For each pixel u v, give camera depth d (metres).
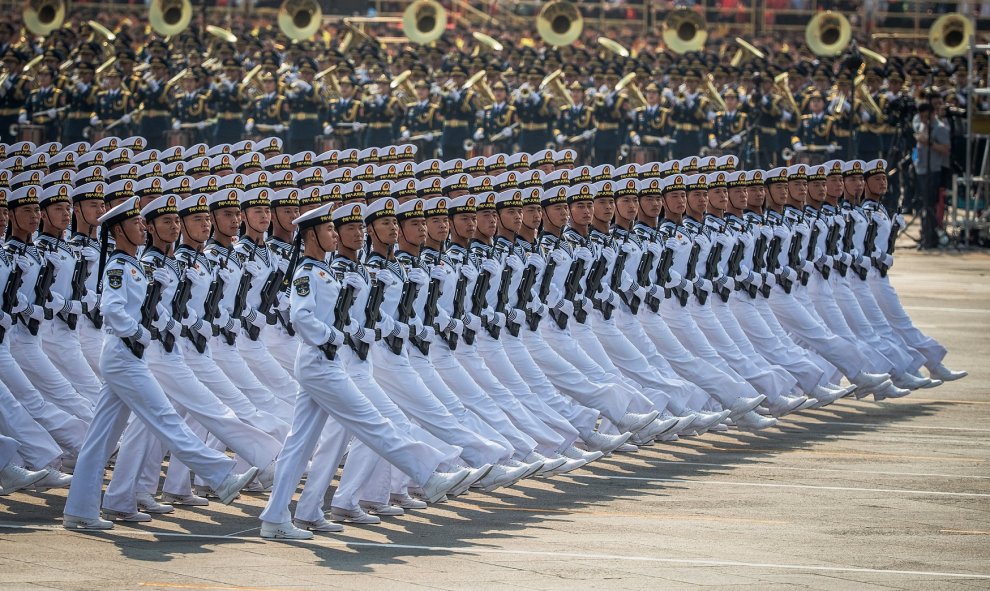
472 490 48.72
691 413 57.06
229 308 47.94
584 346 54.78
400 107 128.62
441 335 47.94
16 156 59.59
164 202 43.31
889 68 131.62
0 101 127.19
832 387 65.25
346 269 42.66
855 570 37.88
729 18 179.88
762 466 52.91
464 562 38.44
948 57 146.00
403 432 42.84
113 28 165.12
